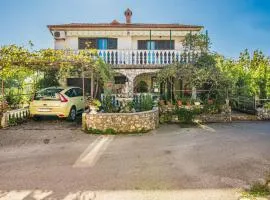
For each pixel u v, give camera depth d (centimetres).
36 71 1564
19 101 1620
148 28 2038
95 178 586
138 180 573
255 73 1722
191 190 519
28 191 517
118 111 1252
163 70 1680
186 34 1950
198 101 1480
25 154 784
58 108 1271
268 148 848
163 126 1288
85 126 1120
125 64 1844
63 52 1170
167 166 670
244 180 571
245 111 1645
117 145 896
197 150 827
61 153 795
